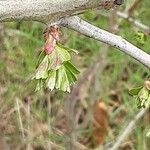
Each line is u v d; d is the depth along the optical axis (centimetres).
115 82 69
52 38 26
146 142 63
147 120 63
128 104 65
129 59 66
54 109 66
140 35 42
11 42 66
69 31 61
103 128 66
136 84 67
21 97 64
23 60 66
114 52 67
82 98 66
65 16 25
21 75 65
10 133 61
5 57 66
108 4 24
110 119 67
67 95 61
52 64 27
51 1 24
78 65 68
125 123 63
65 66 27
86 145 66
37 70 27
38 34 66
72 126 60
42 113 64
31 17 24
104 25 64
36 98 64
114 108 68
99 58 63
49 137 61
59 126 65
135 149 64
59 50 27
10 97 63
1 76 65
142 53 27
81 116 68
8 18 24
